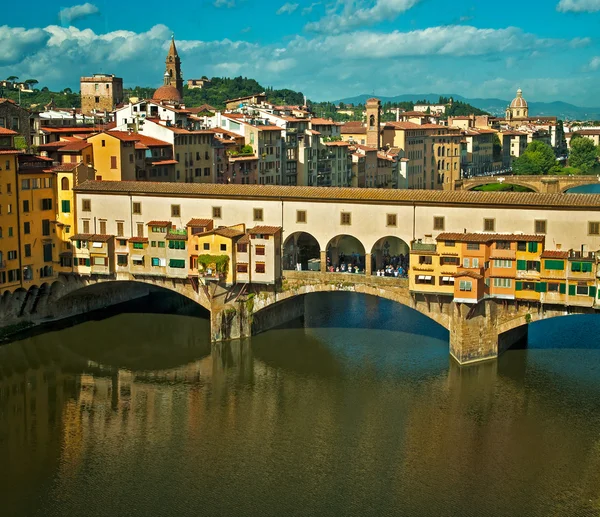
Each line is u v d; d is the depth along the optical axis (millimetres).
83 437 79875
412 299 99500
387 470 72750
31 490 69812
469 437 78812
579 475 71688
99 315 120688
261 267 104938
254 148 170750
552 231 93375
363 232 101688
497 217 95375
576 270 91438
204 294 108375
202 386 92875
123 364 100188
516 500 67875
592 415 83125
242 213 106750
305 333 111938
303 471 72750
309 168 189500
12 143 108500
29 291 112750
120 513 66312
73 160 123562
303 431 80750
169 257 108875
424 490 69438
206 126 174500
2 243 106000
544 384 91125
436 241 96438
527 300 94375
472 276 93250
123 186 112188
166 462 74500
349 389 91062
